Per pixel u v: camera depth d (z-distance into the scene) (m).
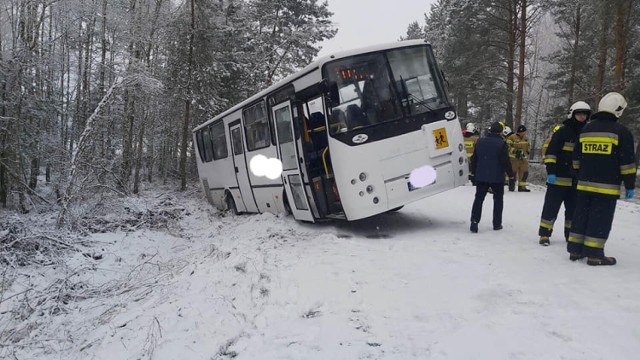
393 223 10.16
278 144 10.76
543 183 19.86
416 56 9.06
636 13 20.48
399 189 8.63
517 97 24.14
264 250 7.79
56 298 7.72
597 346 3.86
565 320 4.39
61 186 16.31
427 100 8.95
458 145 9.05
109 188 15.04
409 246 7.71
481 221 9.69
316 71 8.87
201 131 17.83
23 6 18.91
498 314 4.65
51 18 23.34
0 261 9.77
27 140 20.38
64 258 10.16
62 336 6.16
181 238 13.26
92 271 9.52
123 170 21.42
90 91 24.27
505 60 25.88
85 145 14.94
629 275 5.54
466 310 4.82
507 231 8.49
